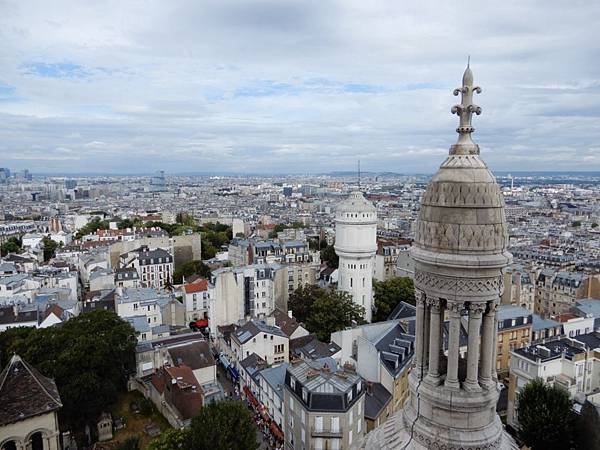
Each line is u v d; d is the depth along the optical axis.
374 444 22.91
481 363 20.77
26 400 60.97
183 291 157.88
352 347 111.25
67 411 80.06
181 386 86.50
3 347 100.56
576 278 160.75
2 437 58.19
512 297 155.38
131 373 102.50
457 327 20.33
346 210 144.75
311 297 145.25
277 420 88.06
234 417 67.25
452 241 20.00
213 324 139.75
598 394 81.56
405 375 96.00
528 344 109.31
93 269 199.25
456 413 20.28
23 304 137.50
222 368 123.50
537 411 75.00
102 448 79.50
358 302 148.12
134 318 125.69
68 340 90.88
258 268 153.38
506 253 20.27
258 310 151.88
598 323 129.62
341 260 149.50
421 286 21.41
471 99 20.97
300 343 121.94
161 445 66.88
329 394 73.50
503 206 20.52
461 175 20.23
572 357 89.75
